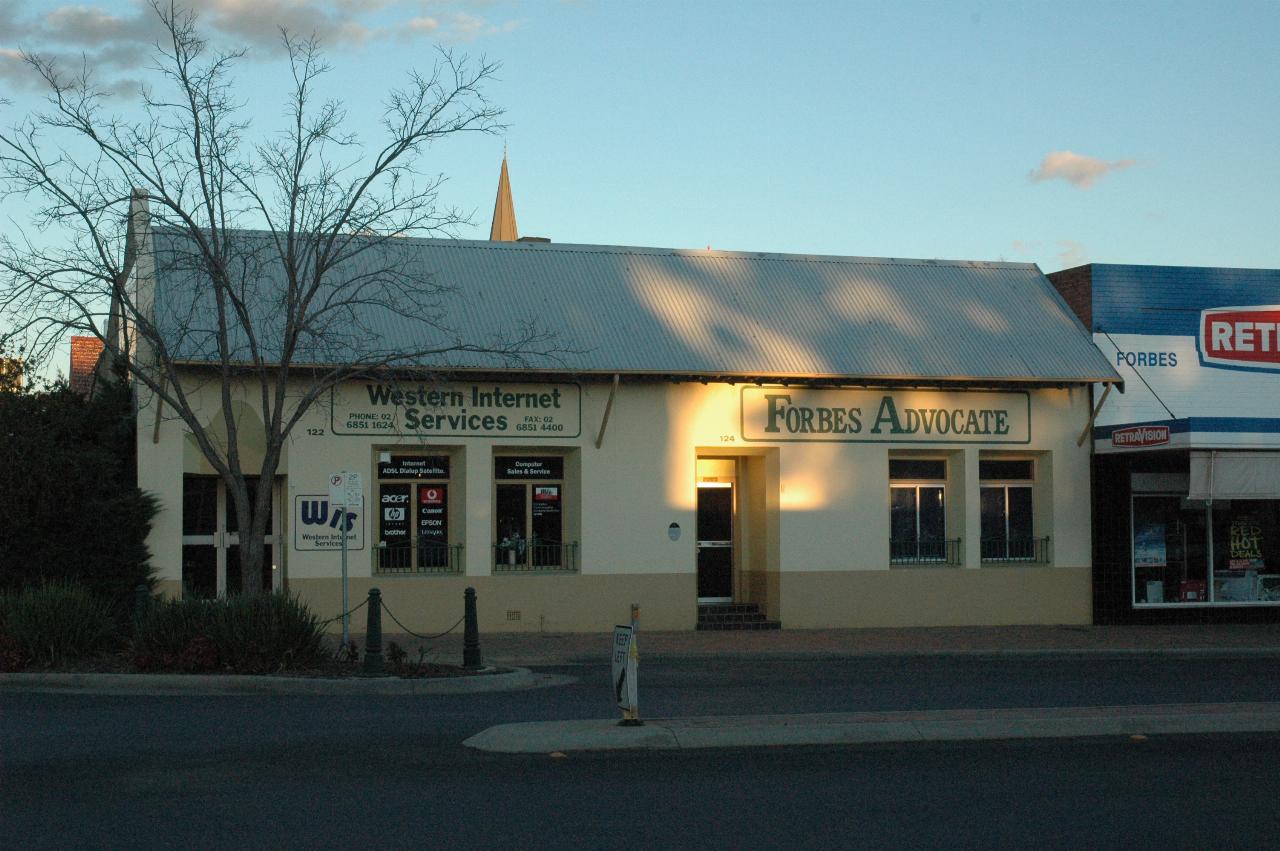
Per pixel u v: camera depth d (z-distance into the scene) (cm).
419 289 2261
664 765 1068
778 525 2506
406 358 2105
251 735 1191
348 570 2277
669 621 2431
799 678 1736
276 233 2034
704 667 1903
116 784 970
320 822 858
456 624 2236
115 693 1549
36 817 865
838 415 2538
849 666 1934
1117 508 2648
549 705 1417
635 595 2414
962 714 1271
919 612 2556
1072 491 2644
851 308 2678
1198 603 2684
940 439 2581
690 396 2466
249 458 2236
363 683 1577
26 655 1680
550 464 2455
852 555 2530
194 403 2212
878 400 2558
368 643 1644
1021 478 2677
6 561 2073
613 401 2425
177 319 2014
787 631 2458
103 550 2125
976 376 2520
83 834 820
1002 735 1205
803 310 2641
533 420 2381
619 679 1190
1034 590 2616
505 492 2431
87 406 2259
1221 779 1036
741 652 2092
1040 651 2150
